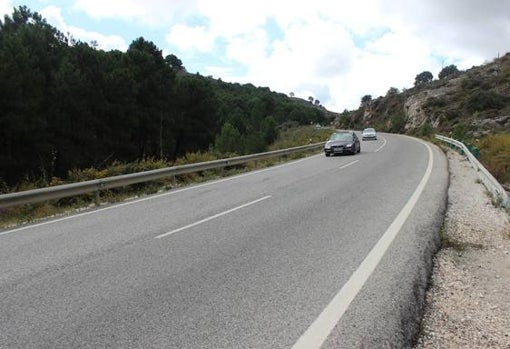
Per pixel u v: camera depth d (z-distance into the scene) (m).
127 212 10.69
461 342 4.27
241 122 106.38
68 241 7.92
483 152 24.95
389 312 4.48
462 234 8.11
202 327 4.22
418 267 5.89
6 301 5.03
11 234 8.79
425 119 76.31
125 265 6.23
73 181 15.88
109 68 49.53
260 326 4.22
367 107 124.06
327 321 4.29
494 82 76.12
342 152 25.81
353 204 10.34
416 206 9.80
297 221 8.76
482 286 5.72
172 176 15.99
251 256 6.47
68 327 4.30
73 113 40.41
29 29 40.50
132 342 3.97
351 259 6.20
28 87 34.41
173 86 60.88
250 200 11.52
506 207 9.90
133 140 55.81
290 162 23.56
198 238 7.65
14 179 33.84
